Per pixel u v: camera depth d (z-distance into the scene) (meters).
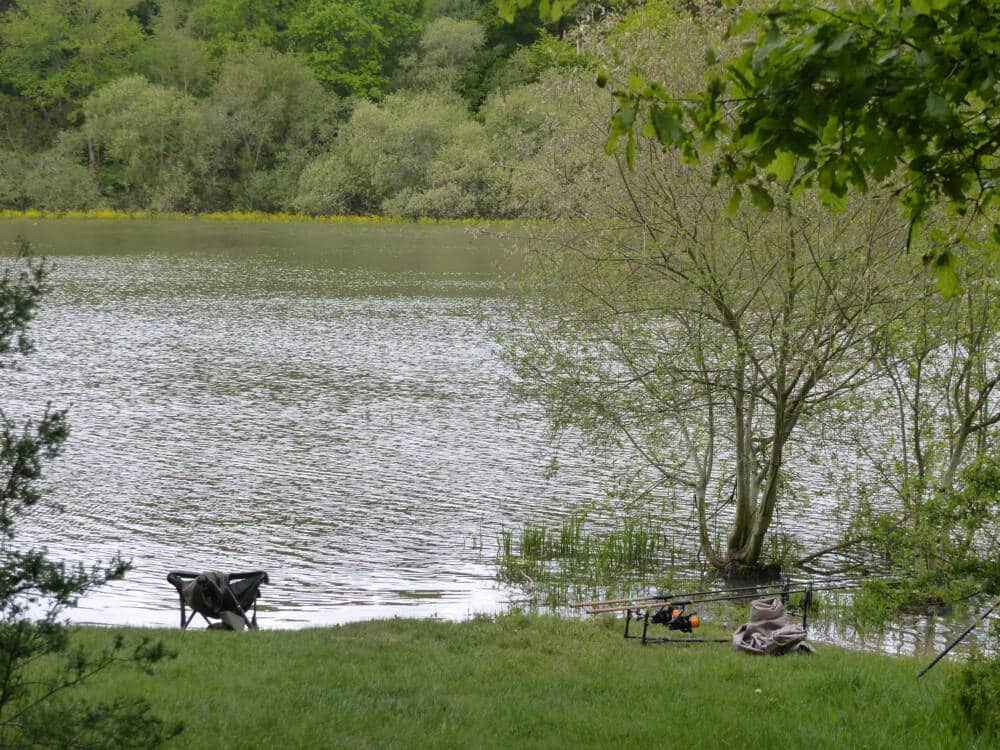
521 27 117.00
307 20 121.44
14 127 113.75
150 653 7.20
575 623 14.84
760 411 24.41
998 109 7.91
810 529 22.30
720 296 18.22
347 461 25.84
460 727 9.19
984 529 10.39
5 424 6.89
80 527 20.27
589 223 19.45
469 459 26.38
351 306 51.72
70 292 54.88
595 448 22.73
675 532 22.39
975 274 17.48
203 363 37.28
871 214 17.52
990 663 10.04
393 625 13.88
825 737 9.23
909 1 7.11
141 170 107.69
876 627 16.34
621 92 7.51
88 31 116.94
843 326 18.12
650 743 9.01
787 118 7.12
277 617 16.14
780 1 7.24
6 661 6.36
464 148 97.94
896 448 24.42
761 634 13.88
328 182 104.75
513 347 20.78
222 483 23.64
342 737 8.66
